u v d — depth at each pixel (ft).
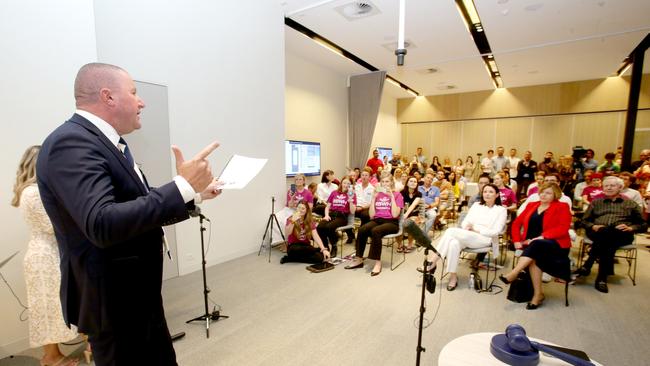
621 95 25.03
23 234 6.70
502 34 15.99
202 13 10.77
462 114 31.96
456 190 21.86
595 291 9.93
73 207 2.27
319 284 10.19
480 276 11.18
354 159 25.09
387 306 8.76
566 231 8.96
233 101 12.00
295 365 6.25
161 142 9.93
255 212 13.29
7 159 6.44
